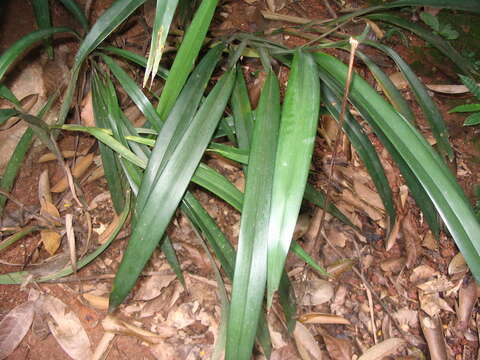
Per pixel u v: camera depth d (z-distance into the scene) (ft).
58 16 3.30
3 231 2.76
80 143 3.16
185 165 1.93
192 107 2.09
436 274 3.06
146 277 2.76
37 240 2.81
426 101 2.45
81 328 2.54
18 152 2.53
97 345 2.53
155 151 2.04
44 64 3.13
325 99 2.45
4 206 2.80
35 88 3.05
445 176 1.73
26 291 2.61
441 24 4.12
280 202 1.58
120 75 2.51
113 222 2.88
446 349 2.83
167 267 2.82
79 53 2.22
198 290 2.77
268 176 1.77
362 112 2.26
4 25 3.06
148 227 1.87
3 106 2.94
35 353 2.45
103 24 2.19
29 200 2.91
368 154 2.47
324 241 3.06
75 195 2.70
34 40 2.34
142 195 2.05
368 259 3.08
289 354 2.59
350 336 2.81
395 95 2.48
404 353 2.78
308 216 3.05
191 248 2.89
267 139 1.84
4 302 2.57
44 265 2.72
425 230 3.22
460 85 3.75
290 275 2.91
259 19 3.92
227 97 2.09
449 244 3.19
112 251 2.86
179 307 2.70
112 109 2.50
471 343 2.87
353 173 3.30
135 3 2.22
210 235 2.29
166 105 2.16
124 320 2.62
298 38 3.84
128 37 3.47
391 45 4.00
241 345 1.66
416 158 1.77
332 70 2.06
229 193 2.12
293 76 1.81
